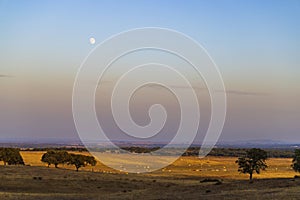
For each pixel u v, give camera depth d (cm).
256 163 10450
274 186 6494
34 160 17575
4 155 14038
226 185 7281
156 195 6438
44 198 6431
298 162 9231
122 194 6919
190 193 6397
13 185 8131
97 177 10006
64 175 9956
